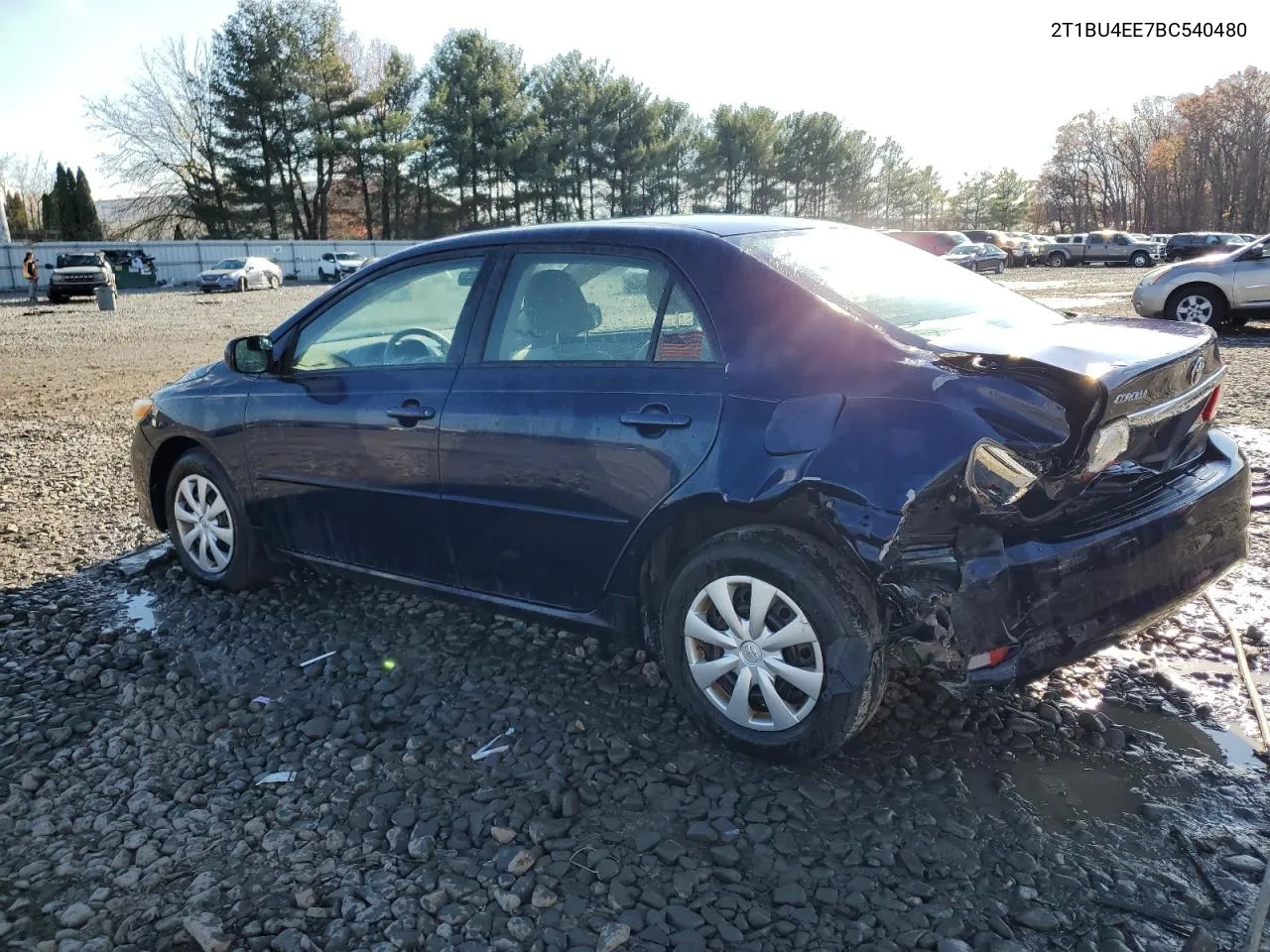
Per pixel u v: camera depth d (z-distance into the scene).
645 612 3.26
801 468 2.73
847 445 2.68
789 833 2.67
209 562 4.69
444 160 63.28
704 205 79.94
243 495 4.39
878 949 2.23
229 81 58.66
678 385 3.03
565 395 3.25
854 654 2.74
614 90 69.56
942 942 2.23
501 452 3.38
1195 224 93.62
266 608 4.45
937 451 2.57
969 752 3.05
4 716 3.49
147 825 2.78
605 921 2.34
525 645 3.98
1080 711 3.29
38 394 11.84
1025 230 108.56
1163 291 13.23
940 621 2.66
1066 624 2.72
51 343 18.59
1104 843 2.60
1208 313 12.98
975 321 3.19
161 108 61.09
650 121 70.94
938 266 3.72
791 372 2.86
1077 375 2.55
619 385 3.15
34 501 6.56
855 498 2.64
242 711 3.47
